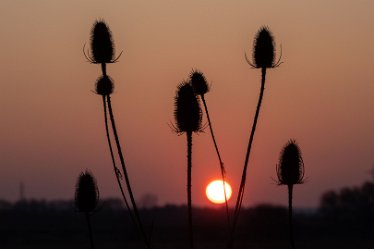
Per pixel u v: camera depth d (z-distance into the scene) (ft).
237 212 76.54
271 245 552.00
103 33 88.43
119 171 83.41
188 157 81.46
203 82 93.56
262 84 83.20
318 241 631.56
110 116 84.02
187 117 82.58
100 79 92.22
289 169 84.53
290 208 84.28
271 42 84.07
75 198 86.79
